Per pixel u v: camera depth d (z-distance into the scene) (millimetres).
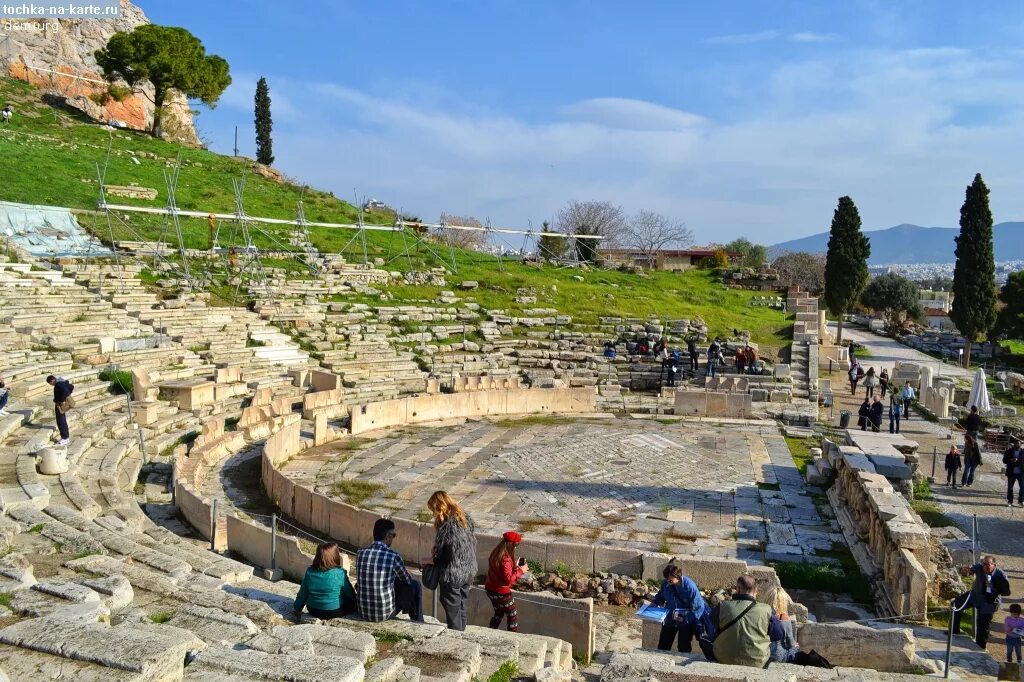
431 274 54406
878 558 16375
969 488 23812
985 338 60219
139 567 10859
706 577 14195
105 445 22219
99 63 72688
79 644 6367
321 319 42750
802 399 37562
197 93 77188
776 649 10023
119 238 45000
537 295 53219
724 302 58250
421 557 16031
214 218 49469
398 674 7410
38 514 12781
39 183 49500
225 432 26094
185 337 35562
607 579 14859
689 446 28078
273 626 8867
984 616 13438
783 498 21734
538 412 34344
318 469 24016
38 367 26328
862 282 54250
